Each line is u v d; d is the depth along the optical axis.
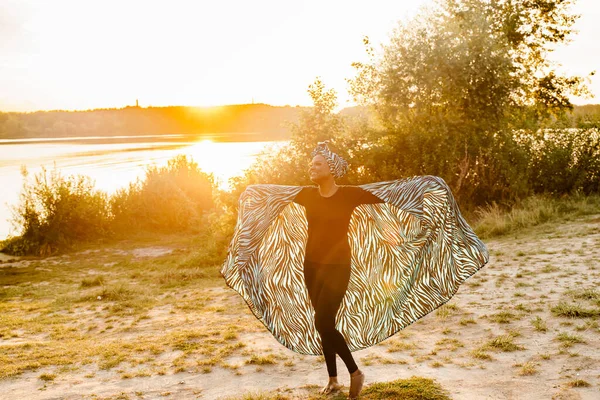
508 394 3.97
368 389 4.22
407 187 4.05
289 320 4.27
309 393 4.33
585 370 4.24
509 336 5.19
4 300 11.62
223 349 5.75
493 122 16.00
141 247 18.81
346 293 4.34
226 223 15.43
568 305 5.82
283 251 4.37
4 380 5.12
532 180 15.49
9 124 181.75
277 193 4.21
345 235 3.94
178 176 22.97
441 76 15.76
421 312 4.23
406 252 4.25
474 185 15.41
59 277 14.55
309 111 15.45
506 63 15.84
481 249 4.02
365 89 17.31
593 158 15.05
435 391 4.07
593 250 8.58
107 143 103.94
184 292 10.38
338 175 4.02
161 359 5.62
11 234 19.77
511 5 19.55
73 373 5.28
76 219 19.39
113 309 8.98
